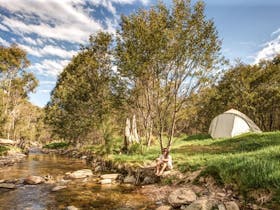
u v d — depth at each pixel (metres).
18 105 53.25
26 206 8.91
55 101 50.28
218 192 8.74
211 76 17.50
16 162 22.70
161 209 8.12
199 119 49.53
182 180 10.87
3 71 45.88
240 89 42.56
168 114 19.97
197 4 16.98
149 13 18.14
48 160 25.62
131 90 22.19
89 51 36.66
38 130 77.50
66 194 10.49
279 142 16.69
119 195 10.24
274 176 7.78
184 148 19.59
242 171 8.98
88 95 38.00
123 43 18.39
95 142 43.31
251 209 7.21
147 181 12.23
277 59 44.09
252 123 27.27
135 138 23.28
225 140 21.83
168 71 17.66
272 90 39.19
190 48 16.88
